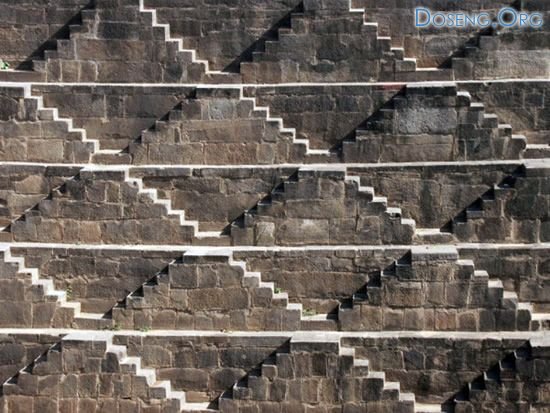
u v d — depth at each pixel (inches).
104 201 983.0
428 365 924.6
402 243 967.6
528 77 1074.7
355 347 927.0
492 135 1002.1
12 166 1003.3
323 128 1040.2
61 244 986.1
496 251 949.8
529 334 922.1
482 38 1071.0
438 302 933.2
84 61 1085.8
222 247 977.5
